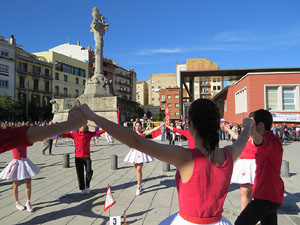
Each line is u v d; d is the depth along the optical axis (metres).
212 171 1.63
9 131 1.33
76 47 65.56
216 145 1.67
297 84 25.64
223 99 39.31
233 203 5.57
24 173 4.95
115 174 8.59
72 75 59.75
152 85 97.31
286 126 24.06
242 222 2.78
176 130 5.58
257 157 2.86
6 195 6.18
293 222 4.49
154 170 9.34
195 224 1.60
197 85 82.31
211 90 81.88
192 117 1.74
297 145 19.86
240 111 29.88
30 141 1.35
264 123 3.02
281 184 2.83
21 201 5.68
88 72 64.38
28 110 48.66
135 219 4.62
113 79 73.44
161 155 1.55
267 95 26.30
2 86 44.94
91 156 12.87
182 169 1.63
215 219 1.63
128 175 8.43
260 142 2.77
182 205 1.67
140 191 6.29
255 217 2.76
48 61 54.91
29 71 49.97
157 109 85.44
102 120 1.54
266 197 2.75
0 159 12.17
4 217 4.73
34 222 4.50
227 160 1.75
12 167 4.94
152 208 5.22
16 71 47.34
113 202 4.44
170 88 71.12
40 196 6.05
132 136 1.52
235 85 32.41
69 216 4.78
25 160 5.11
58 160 11.48
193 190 1.60
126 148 16.72
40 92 52.28
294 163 10.96
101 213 4.93
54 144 18.12
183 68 86.88
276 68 31.75
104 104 25.52
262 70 32.75
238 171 4.21
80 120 1.51
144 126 23.69
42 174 8.52
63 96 57.12
